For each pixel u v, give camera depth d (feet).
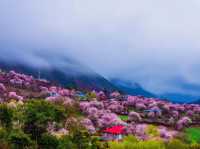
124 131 323.78
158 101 534.37
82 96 551.18
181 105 529.45
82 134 171.94
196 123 435.94
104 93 622.95
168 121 434.71
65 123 195.52
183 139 338.13
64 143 166.20
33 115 170.71
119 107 462.19
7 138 161.99
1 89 484.33
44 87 568.00
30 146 160.66
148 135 324.39
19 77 608.60
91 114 369.50
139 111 479.82
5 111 174.91
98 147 178.09
